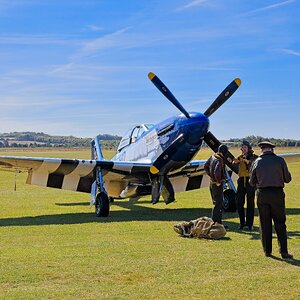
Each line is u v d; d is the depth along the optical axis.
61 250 6.95
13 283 5.21
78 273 5.62
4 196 17.34
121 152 13.69
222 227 8.03
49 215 11.54
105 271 5.71
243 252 6.82
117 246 7.27
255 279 5.36
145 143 12.09
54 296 4.75
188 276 5.49
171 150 10.89
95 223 9.95
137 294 4.83
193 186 14.26
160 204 14.79
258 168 6.57
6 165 11.59
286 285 5.13
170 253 6.74
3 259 6.33
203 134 10.62
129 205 14.55
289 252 6.81
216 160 8.58
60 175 12.40
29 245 7.37
